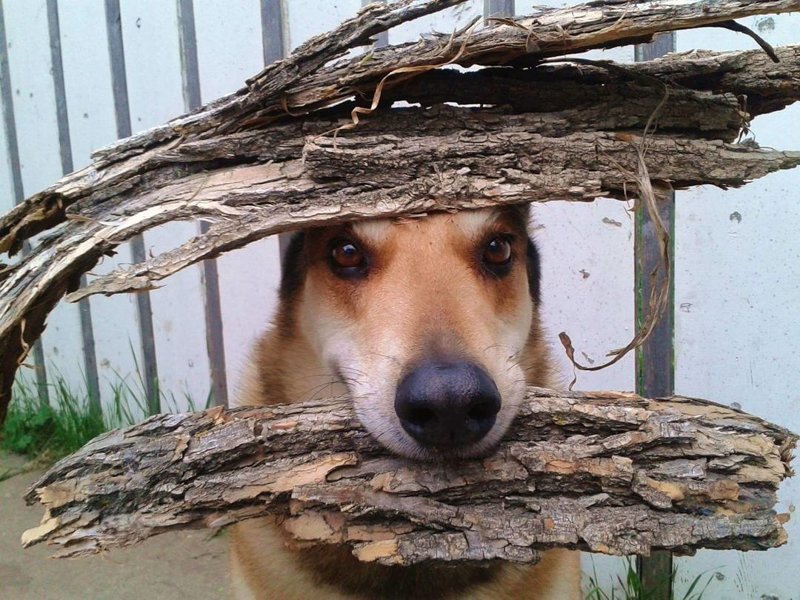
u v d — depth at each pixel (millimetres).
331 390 425
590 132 349
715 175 344
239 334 862
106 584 699
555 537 297
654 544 293
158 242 928
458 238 380
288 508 313
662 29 320
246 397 521
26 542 292
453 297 364
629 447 305
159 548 773
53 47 1011
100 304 1021
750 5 306
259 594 451
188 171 358
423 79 357
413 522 304
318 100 347
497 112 355
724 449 301
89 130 997
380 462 322
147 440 311
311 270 435
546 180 344
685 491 298
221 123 357
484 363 334
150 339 964
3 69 1102
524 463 310
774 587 606
